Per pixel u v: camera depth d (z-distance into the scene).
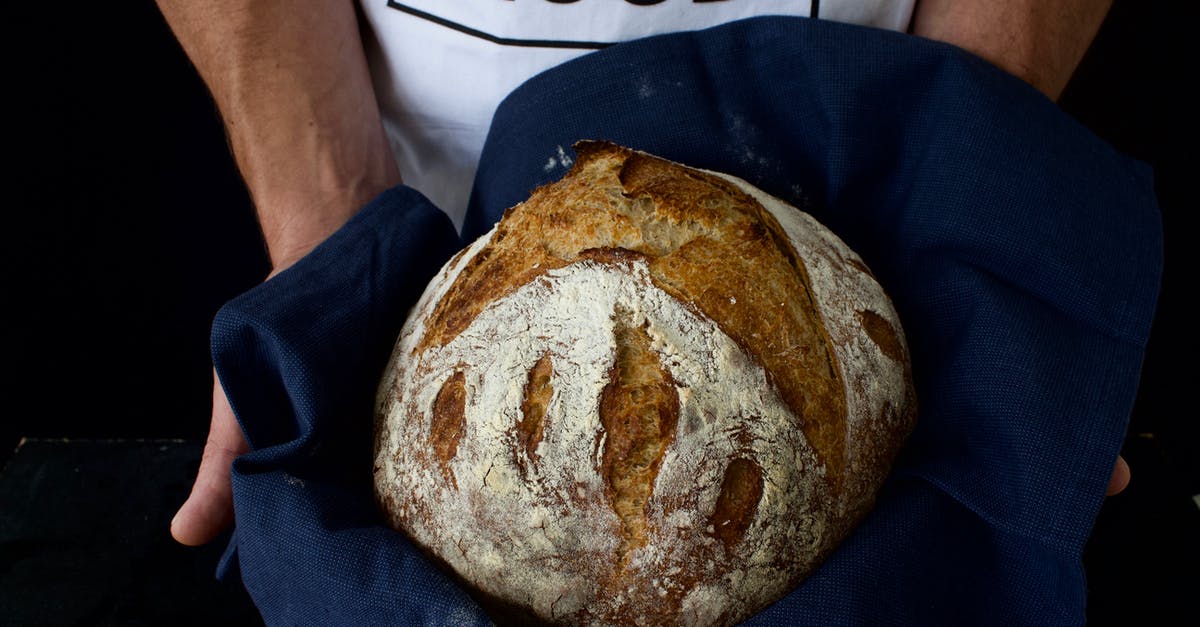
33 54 1.03
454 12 0.70
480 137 0.76
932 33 0.71
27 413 1.13
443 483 0.55
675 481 0.53
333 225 0.71
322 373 0.59
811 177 0.66
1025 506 0.56
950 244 0.61
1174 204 1.10
